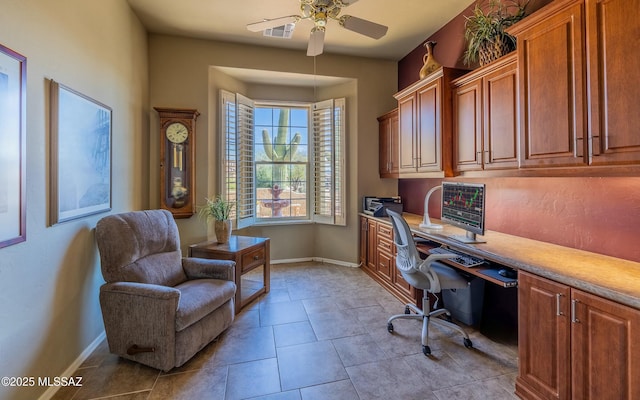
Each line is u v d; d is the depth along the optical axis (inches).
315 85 176.9
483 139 91.7
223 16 123.3
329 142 175.9
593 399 55.0
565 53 64.4
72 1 77.2
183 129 136.2
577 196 80.4
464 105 100.6
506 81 82.6
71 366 77.7
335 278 152.8
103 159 93.4
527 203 95.3
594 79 59.1
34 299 64.1
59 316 72.8
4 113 54.2
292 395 70.7
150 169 136.5
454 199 101.4
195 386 73.6
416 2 115.1
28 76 61.7
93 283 88.7
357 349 89.8
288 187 183.8
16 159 57.4
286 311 115.5
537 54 71.2
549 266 66.2
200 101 143.2
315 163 182.2
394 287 130.5
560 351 60.8
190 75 141.7
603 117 57.9
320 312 114.6
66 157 74.4
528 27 73.5
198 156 142.7
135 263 89.4
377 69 169.6
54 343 70.9
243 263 118.8
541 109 70.6
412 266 90.5
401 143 136.6
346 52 160.1
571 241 82.3
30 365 63.0
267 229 178.2
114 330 80.6
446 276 92.3
